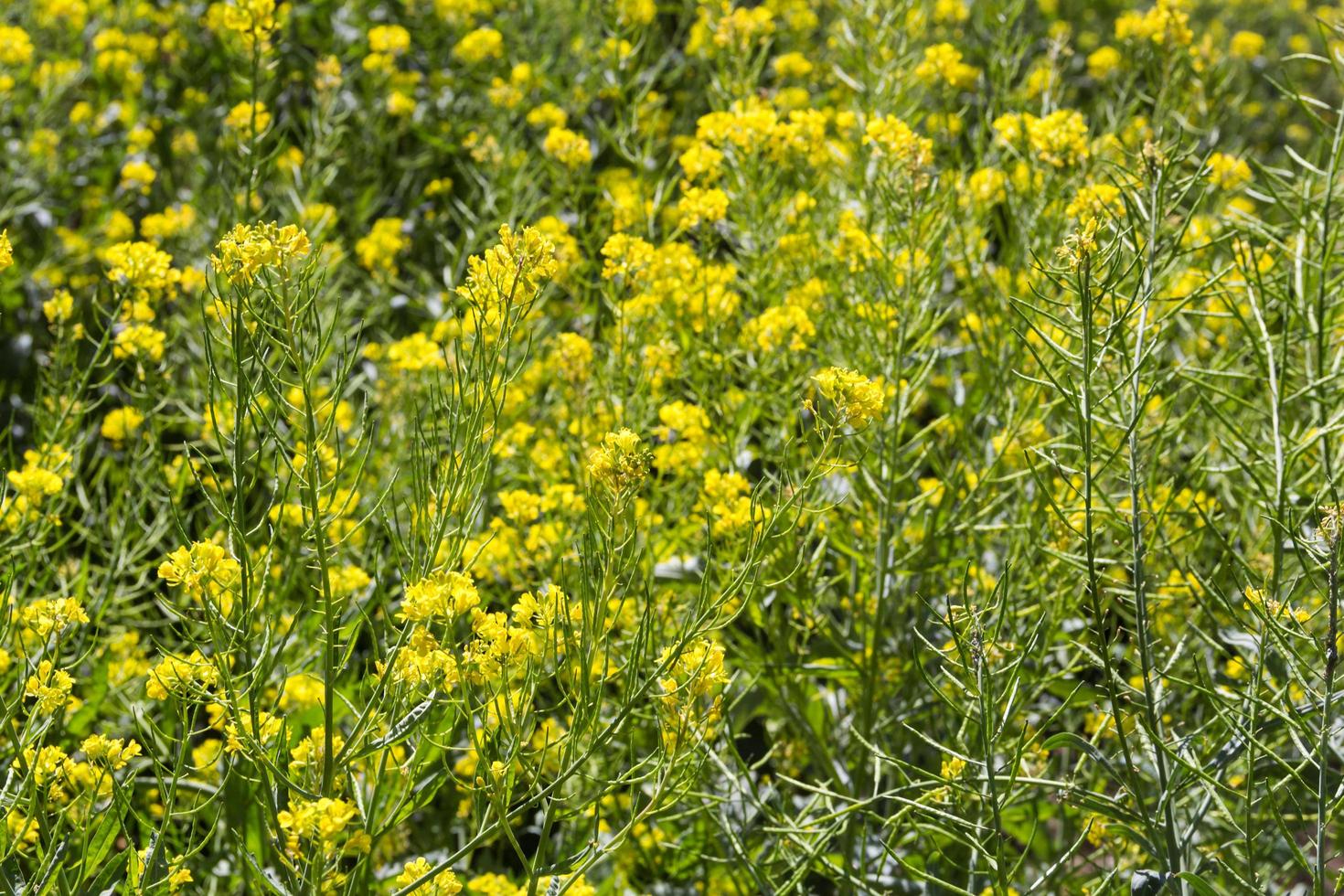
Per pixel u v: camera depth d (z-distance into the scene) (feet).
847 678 9.28
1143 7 22.57
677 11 16.10
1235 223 9.22
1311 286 8.63
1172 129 11.84
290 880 5.96
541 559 8.91
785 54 16.38
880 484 8.80
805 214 10.66
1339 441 8.17
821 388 5.98
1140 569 6.46
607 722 8.68
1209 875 7.25
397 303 13.24
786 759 8.86
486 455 6.05
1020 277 10.23
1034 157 9.88
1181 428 8.69
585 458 9.04
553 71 16.80
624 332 9.29
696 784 7.70
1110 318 7.78
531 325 10.56
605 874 8.79
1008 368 9.48
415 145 16.63
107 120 16.05
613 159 15.01
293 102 16.66
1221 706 6.37
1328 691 5.60
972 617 6.20
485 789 5.62
